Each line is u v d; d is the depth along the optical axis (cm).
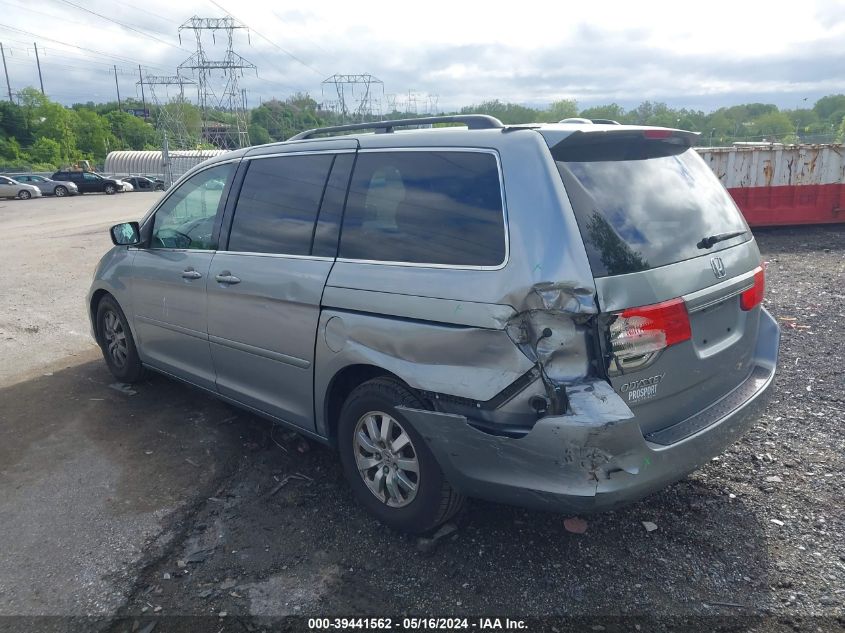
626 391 273
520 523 345
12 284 1058
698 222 319
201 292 429
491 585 297
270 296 374
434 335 296
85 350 671
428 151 325
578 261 263
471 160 307
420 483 314
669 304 280
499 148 297
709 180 349
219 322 419
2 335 734
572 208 274
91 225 2203
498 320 274
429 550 324
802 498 357
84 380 576
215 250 427
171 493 385
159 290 472
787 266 941
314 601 290
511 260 276
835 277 855
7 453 439
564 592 292
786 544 320
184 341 460
